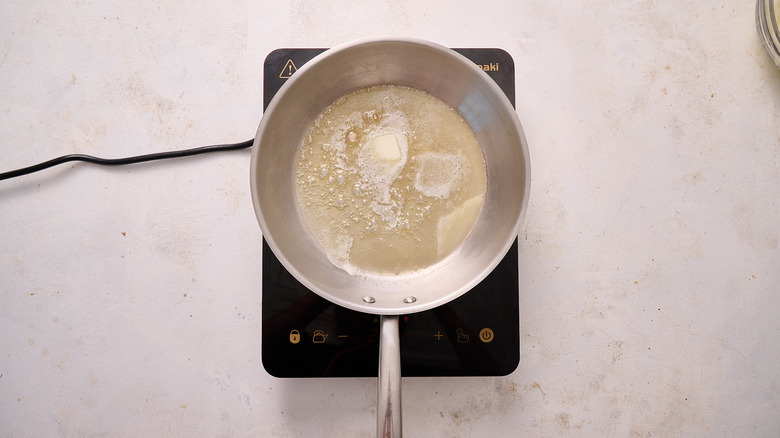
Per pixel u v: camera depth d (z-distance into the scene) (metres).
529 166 0.63
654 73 0.78
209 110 0.77
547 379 0.76
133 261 0.77
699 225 0.78
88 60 0.78
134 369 0.76
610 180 0.78
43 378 0.76
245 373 0.76
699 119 0.78
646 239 0.77
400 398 0.61
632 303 0.77
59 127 0.77
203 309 0.76
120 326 0.76
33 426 0.75
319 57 0.65
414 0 0.78
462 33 0.78
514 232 0.63
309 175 0.72
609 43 0.78
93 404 0.76
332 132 0.72
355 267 0.70
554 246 0.77
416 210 0.71
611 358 0.77
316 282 0.65
